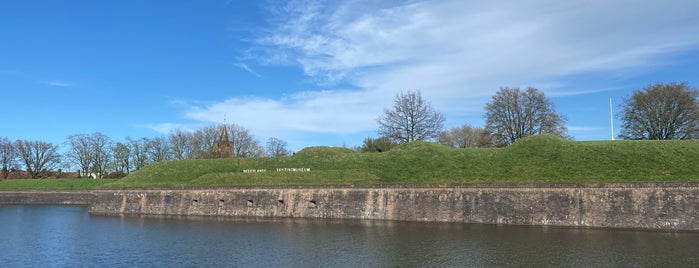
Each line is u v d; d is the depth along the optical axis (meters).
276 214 54.69
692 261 27.62
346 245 34.47
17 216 59.84
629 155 49.56
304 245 34.75
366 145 88.12
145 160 118.69
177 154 118.94
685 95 77.12
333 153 67.31
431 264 28.17
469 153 58.03
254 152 123.50
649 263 27.30
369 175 56.38
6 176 120.38
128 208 62.50
